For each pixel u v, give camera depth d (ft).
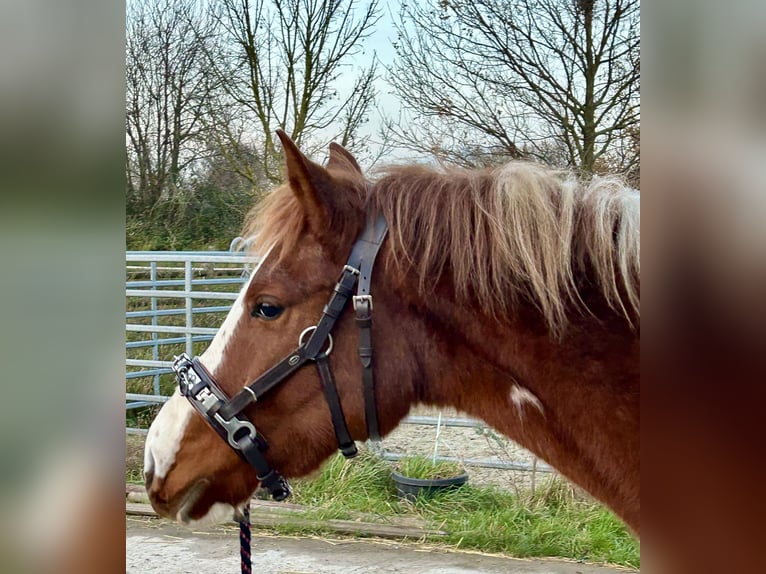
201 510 5.65
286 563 12.03
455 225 5.19
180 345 22.17
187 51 27.66
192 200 27.99
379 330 5.28
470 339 5.22
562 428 5.08
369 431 5.35
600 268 4.86
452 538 12.82
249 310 5.41
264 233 5.57
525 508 13.48
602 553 12.14
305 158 5.21
